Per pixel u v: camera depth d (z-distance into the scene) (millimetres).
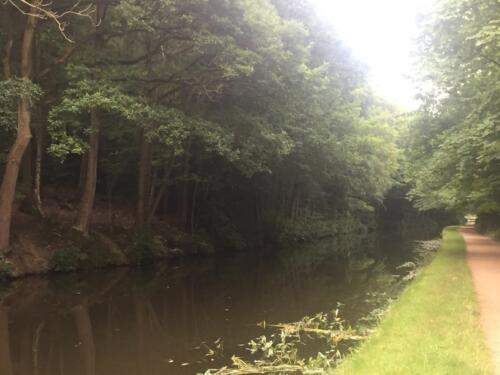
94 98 18219
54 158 27281
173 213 35156
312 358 9977
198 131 21922
